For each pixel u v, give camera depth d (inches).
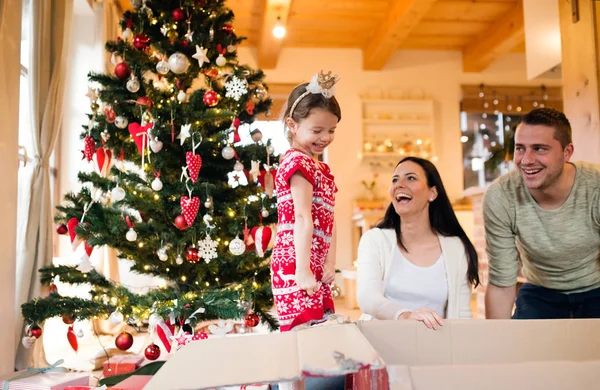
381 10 227.9
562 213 71.4
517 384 30.7
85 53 161.0
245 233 92.7
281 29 202.8
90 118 95.9
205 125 102.0
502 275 75.6
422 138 268.7
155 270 100.2
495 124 273.1
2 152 87.1
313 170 57.8
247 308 85.1
